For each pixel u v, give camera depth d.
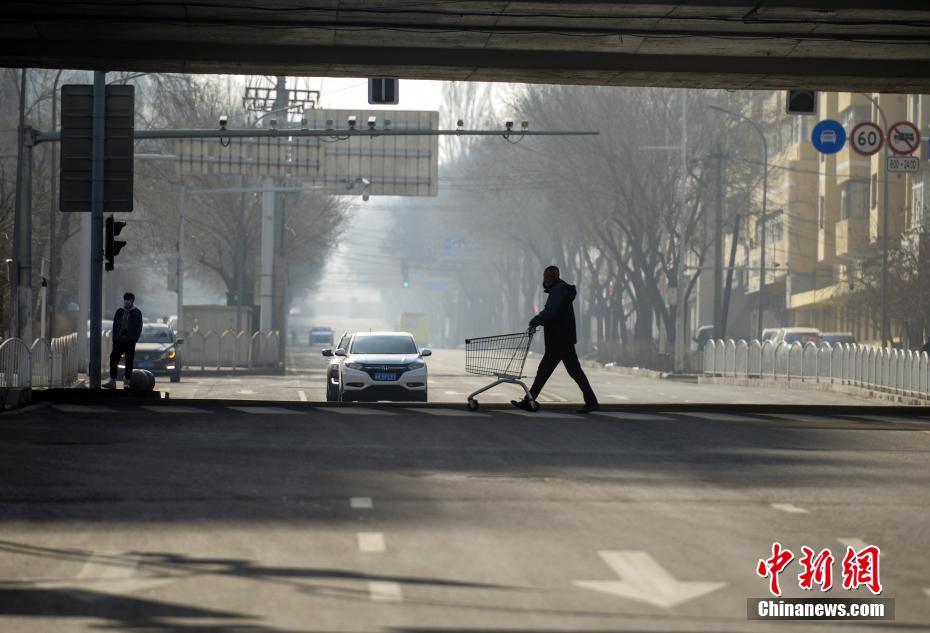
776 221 182.75
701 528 21.56
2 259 91.50
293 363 166.12
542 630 14.78
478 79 56.16
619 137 136.25
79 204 52.19
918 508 23.98
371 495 24.92
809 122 173.25
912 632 15.14
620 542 20.20
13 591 16.75
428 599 16.28
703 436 37.12
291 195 173.88
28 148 62.91
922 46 50.25
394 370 60.06
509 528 21.38
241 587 16.95
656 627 14.99
